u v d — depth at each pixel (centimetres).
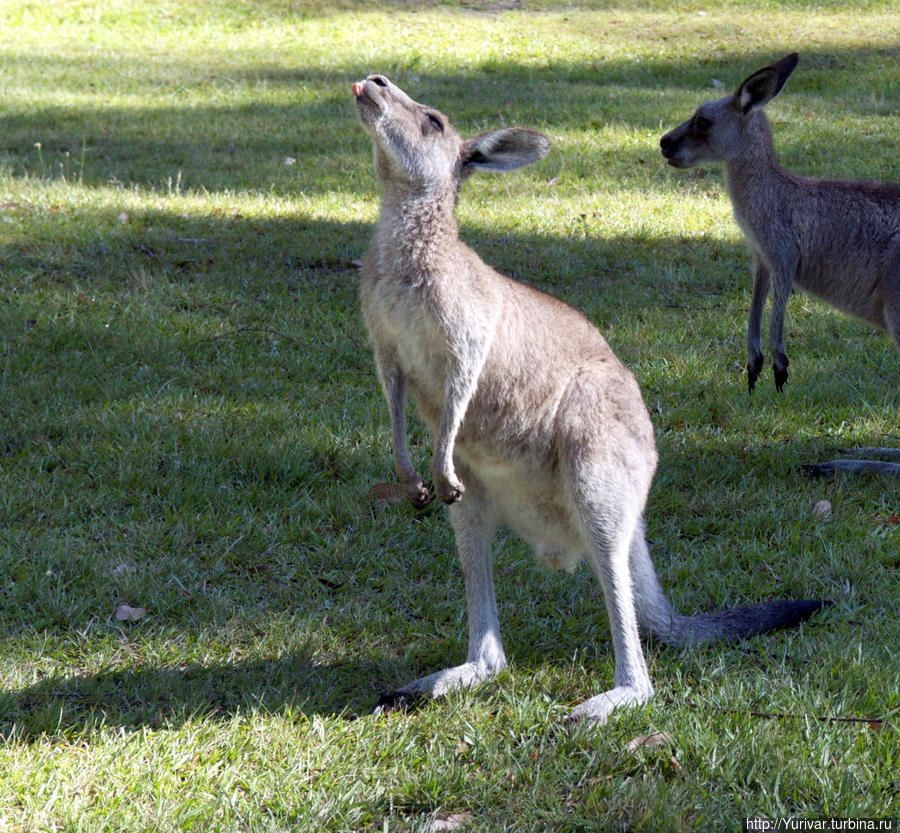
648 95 1531
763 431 677
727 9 2195
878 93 1544
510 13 2188
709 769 374
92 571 500
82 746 393
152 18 2131
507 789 375
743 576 519
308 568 522
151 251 917
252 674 442
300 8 2198
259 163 1214
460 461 459
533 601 505
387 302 428
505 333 430
